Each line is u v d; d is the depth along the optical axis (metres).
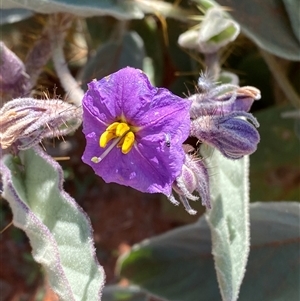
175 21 0.24
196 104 0.14
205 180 0.13
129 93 0.12
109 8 0.17
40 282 0.26
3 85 0.17
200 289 0.21
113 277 0.26
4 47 0.17
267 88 0.25
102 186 0.27
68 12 0.17
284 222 0.19
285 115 0.22
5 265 0.26
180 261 0.21
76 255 0.14
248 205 0.17
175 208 0.25
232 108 0.14
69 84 0.18
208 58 0.18
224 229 0.15
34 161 0.15
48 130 0.14
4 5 0.17
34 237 0.13
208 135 0.14
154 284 0.21
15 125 0.13
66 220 0.14
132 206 0.27
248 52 0.24
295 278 0.20
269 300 0.20
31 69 0.18
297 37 0.19
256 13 0.19
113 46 0.23
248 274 0.20
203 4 0.19
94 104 0.12
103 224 0.27
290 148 0.24
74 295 0.13
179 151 0.12
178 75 0.24
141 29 0.25
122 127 0.12
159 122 0.12
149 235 0.26
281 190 0.24
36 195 0.15
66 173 0.27
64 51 0.24
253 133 0.14
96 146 0.12
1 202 0.26
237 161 0.16
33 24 0.22
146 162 0.12
